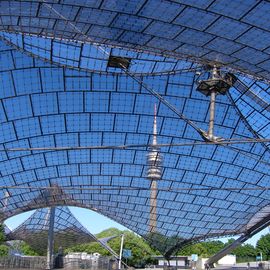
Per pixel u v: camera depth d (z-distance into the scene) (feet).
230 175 200.64
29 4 85.76
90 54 131.44
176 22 88.74
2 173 191.42
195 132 171.53
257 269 328.08
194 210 239.09
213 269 323.57
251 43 92.02
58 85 153.48
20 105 155.53
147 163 199.62
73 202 239.50
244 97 155.33
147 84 156.97
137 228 267.18
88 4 85.35
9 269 221.87
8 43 127.34
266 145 179.32
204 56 102.42
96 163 199.93
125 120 168.76
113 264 298.15
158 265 478.18
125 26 93.71
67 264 277.64
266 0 77.61
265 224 243.40
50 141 170.60
